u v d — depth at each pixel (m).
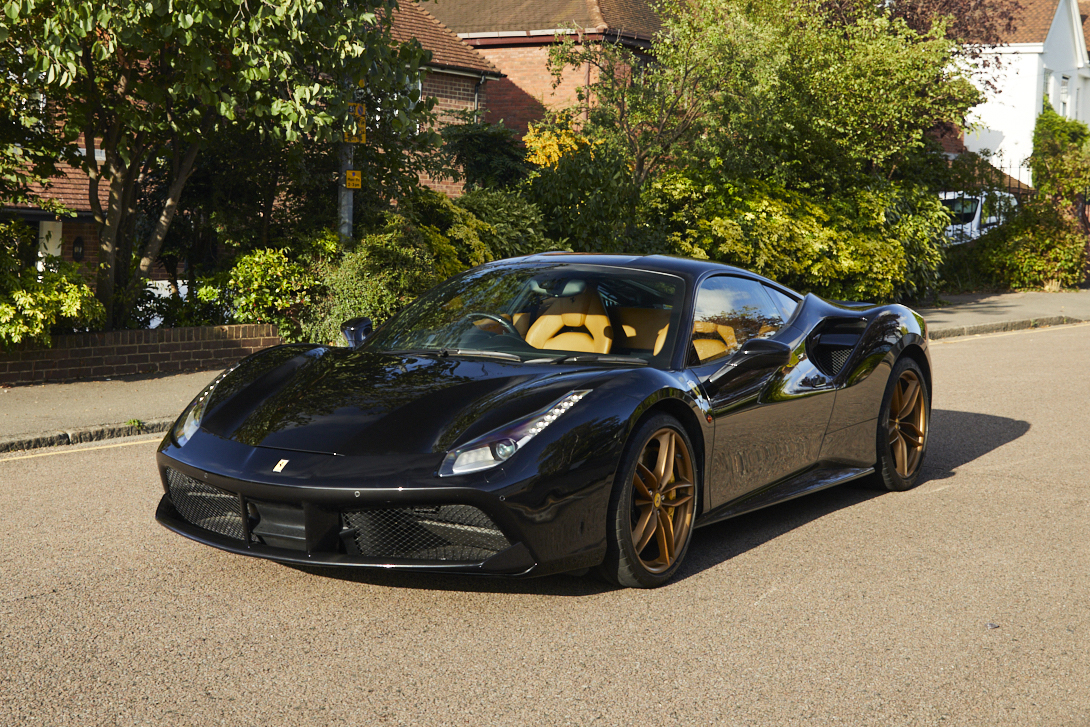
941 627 3.55
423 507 3.34
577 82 22.75
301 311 10.12
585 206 12.66
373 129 10.50
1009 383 9.53
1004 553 4.43
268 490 3.40
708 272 4.73
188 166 9.59
